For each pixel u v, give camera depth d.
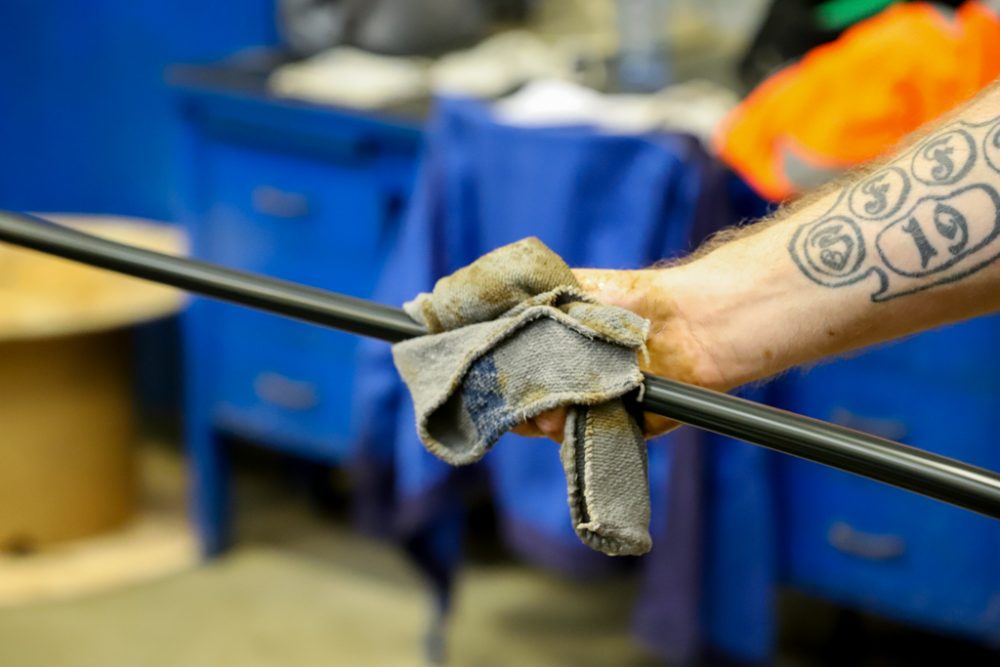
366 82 2.95
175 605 3.23
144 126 3.79
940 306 1.31
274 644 3.08
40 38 3.86
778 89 2.39
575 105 2.65
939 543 2.49
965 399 2.40
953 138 1.29
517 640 3.09
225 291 1.43
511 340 1.30
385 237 2.90
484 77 3.03
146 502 3.61
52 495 3.31
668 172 2.35
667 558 2.51
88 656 3.03
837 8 2.64
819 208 1.36
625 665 3.00
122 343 3.32
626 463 1.28
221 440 3.33
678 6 3.23
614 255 2.41
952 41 2.30
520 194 2.47
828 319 1.35
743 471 2.49
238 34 3.56
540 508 2.60
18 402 3.19
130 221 3.91
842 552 2.57
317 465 3.63
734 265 1.39
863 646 2.98
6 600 3.22
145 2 3.67
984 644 3.02
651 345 1.42
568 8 3.46
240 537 3.52
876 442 1.19
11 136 4.02
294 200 2.97
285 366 3.11
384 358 2.70
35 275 3.29
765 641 2.56
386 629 3.14
